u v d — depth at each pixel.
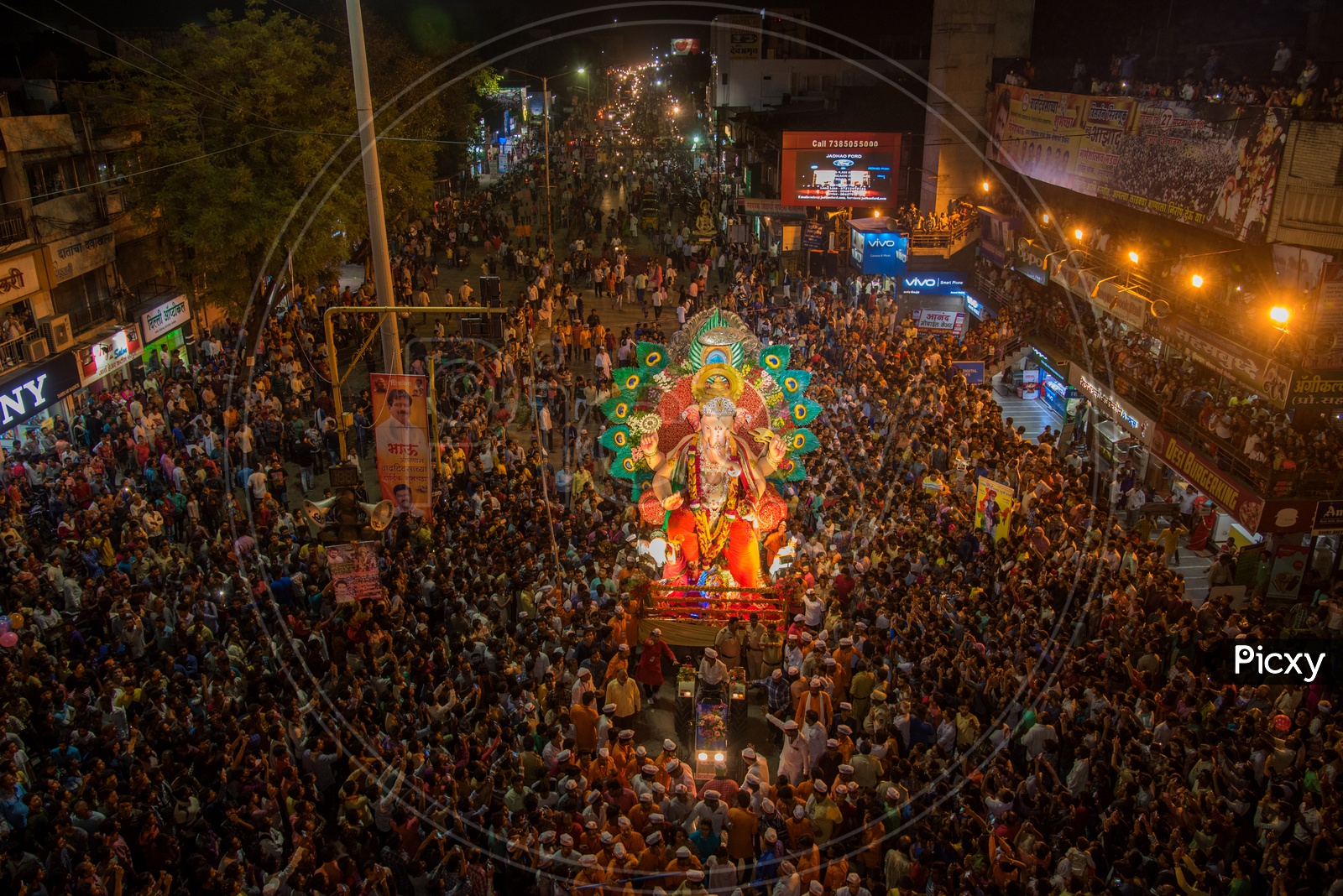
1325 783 12.46
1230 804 12.62
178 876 12.28
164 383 31.31
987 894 11.28
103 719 14.87
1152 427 25.09
